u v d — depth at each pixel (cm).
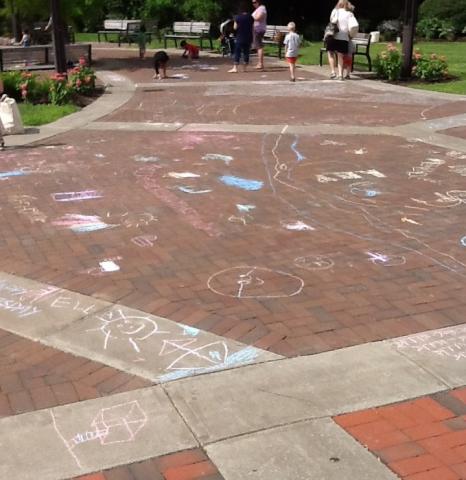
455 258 611
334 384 412
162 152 1051
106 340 472
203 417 382
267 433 367
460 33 3155
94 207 778
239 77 1908
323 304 523
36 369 438
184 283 566
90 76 1603
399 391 404
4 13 2242
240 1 3102
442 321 493
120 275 585
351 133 1167
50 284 568
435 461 344
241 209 761
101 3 2256
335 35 1803
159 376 425
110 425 376
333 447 355
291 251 634
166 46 2783
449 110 1377
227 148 1067
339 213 742
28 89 1490
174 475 337
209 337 473
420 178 880
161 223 719
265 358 444
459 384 411
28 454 352
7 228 711
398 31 3164
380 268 590
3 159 1022
